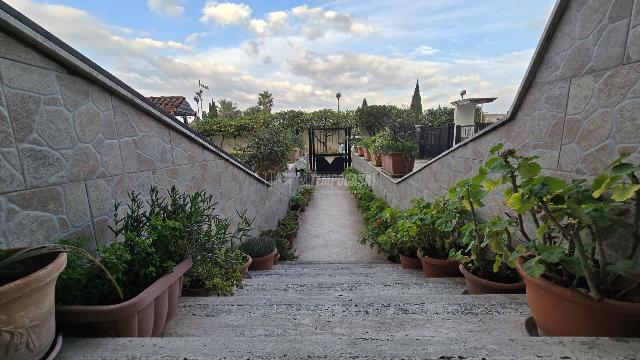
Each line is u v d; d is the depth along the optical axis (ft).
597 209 4.69
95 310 4.38
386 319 5.93
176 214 6.78
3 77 4.75
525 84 7.88
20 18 4.82
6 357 3.30
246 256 11.38
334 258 17.10
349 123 49.08
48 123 5.51
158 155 8.91
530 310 5.80
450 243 10.28
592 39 6.01
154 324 5.38
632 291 4.65
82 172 6.27
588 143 6.15
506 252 6.31
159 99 39.88
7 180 4.81
